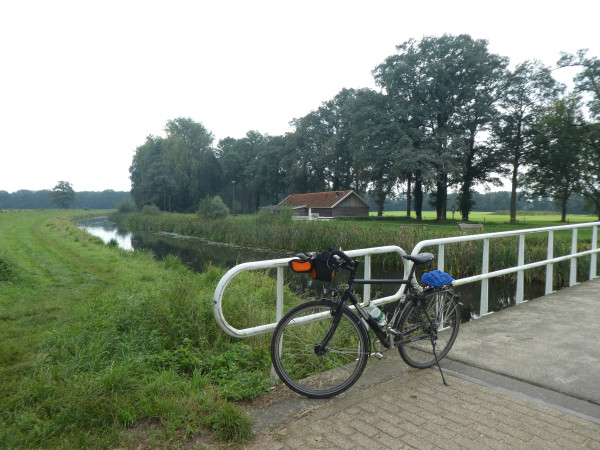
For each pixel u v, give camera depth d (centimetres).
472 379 338
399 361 377
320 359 341
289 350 342
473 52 4550
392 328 346
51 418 295
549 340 436
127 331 518
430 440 249
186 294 550
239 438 250
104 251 1917
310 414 283
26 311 769
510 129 4753
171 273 1325
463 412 284
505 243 1496
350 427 265
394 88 4744
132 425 272
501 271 562
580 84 3556
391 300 416
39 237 2634
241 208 10131
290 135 7481
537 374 350
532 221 4912
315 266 307
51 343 545
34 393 349
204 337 472
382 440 250
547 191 4359
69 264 1472
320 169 7162
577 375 348
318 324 361
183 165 8694
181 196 9338
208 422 264
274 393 318
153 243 2984
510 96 4703
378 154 4625
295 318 320
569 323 496
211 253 2319
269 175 8056
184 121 8944
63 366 429
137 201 9200
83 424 276
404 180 4725
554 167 4256
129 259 1722
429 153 4300
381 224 3884
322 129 7069
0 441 263
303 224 2492
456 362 376
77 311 747
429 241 450
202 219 3919
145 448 245
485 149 4956
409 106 4662
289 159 7169
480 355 393
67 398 303
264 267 329
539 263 636
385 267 1652
